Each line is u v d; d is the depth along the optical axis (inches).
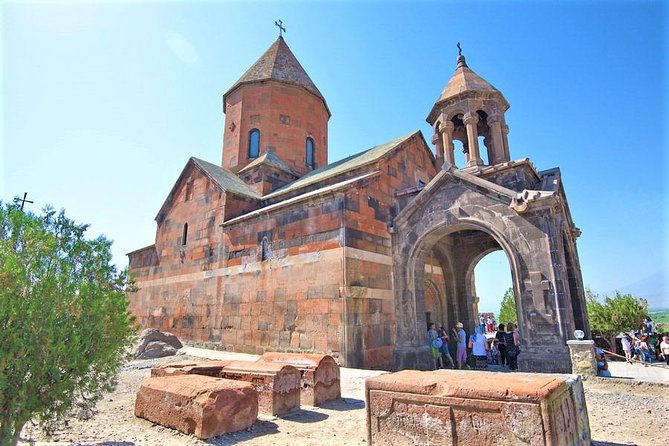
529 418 130.5
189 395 208.2
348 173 581.9
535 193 411.5
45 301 167.9
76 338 168.2
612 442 190.5
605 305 1015.6
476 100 604.1
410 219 519.2
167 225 783.1
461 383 148.0
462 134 697.0
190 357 513.3
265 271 543.5
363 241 485.4
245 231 595.8
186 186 762.8
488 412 138.3
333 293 452.8
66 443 184.1
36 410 162.1
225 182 699.4
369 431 163.6
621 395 299.0
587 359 342.3
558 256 389.7
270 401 245.0
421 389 153.0
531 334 390.9
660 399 284.4
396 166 591.2
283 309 503.5
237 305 573.3
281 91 852.6
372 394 165.8
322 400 276.1
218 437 199.6
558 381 150.3
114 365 197.5
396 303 504.1
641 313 951.6
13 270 158.1
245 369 269.0
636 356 595.8
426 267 618.2
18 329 159.3
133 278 218.5
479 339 542.9
